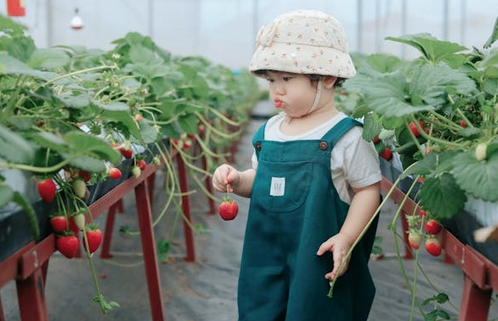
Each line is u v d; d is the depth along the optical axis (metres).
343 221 1.98
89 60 3.68
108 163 2.03
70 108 1.78
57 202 1.67
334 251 1.85
